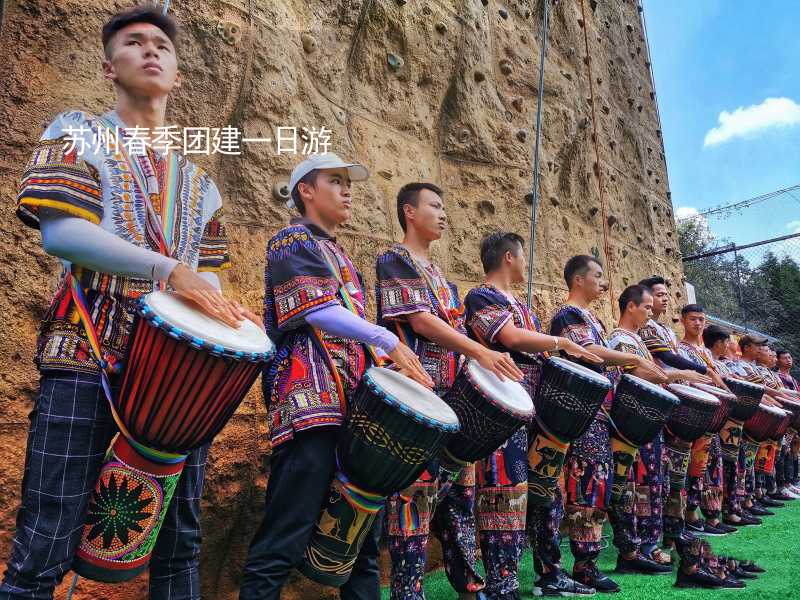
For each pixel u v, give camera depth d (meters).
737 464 5.19
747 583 3.17
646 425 3.26
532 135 5.36
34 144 2.31
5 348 2.15
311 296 1.87
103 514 1.44
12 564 1.37
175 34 1.75
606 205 6.72
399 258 2.44
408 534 2.26
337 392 1.88
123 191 1.54
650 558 3.55
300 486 1.80
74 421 1.40
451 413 1.88
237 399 1.52
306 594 2.86
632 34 8.73
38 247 2.27
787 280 13.55
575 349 2.68
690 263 15.49
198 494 1.71
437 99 4.42
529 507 3.06
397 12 4.10
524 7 5.77
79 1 2.49
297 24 3.40
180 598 1.65
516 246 3.04
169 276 1.44
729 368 6.01
